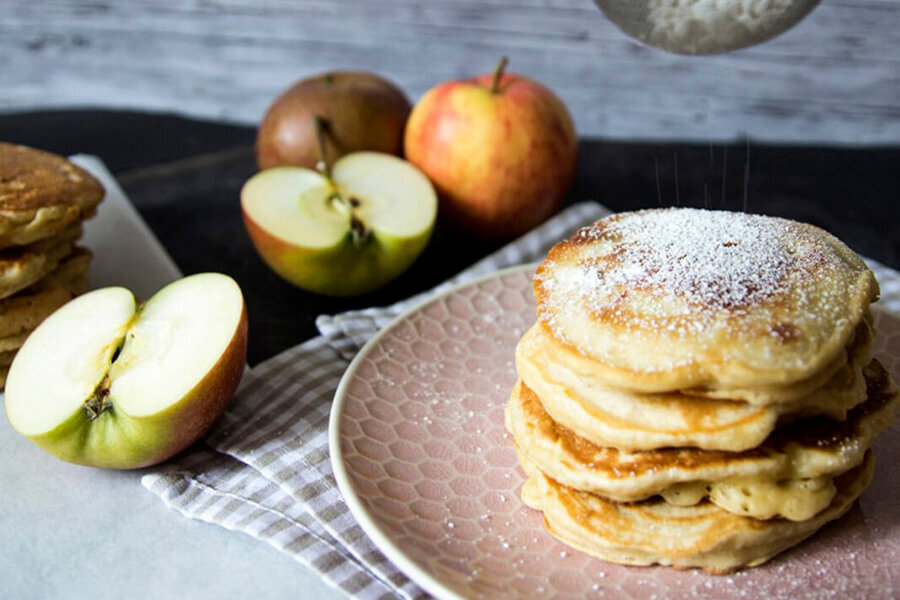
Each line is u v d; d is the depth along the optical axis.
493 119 0.55
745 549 0.38
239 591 0.39
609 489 0.38
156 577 0.40
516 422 0.41
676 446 0.38
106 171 0.59
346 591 0.39
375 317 0.49
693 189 0.64
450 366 0.46
